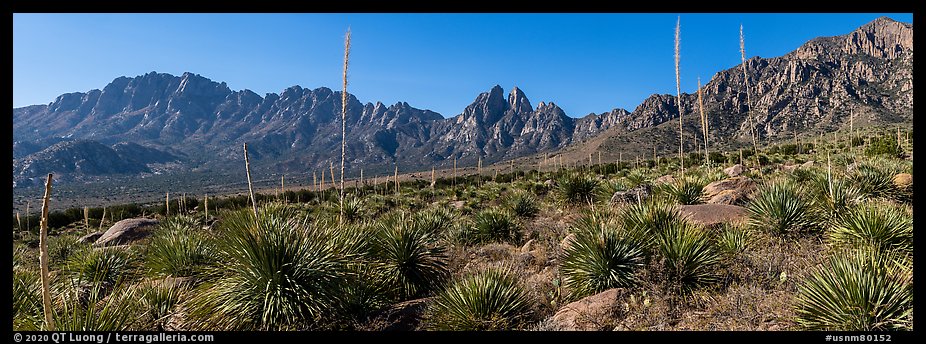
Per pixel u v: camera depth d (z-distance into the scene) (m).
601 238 6.38
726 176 16.20
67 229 27.05
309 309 5.34
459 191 31.27
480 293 5.57
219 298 5.51
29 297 5.14
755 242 7.05
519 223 12.46
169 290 6.20
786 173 16.42
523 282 6.59
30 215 29.83
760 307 4.93
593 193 15.55
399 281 7.35
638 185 15.37
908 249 5.95
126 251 9.36
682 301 5.50
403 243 7.39
